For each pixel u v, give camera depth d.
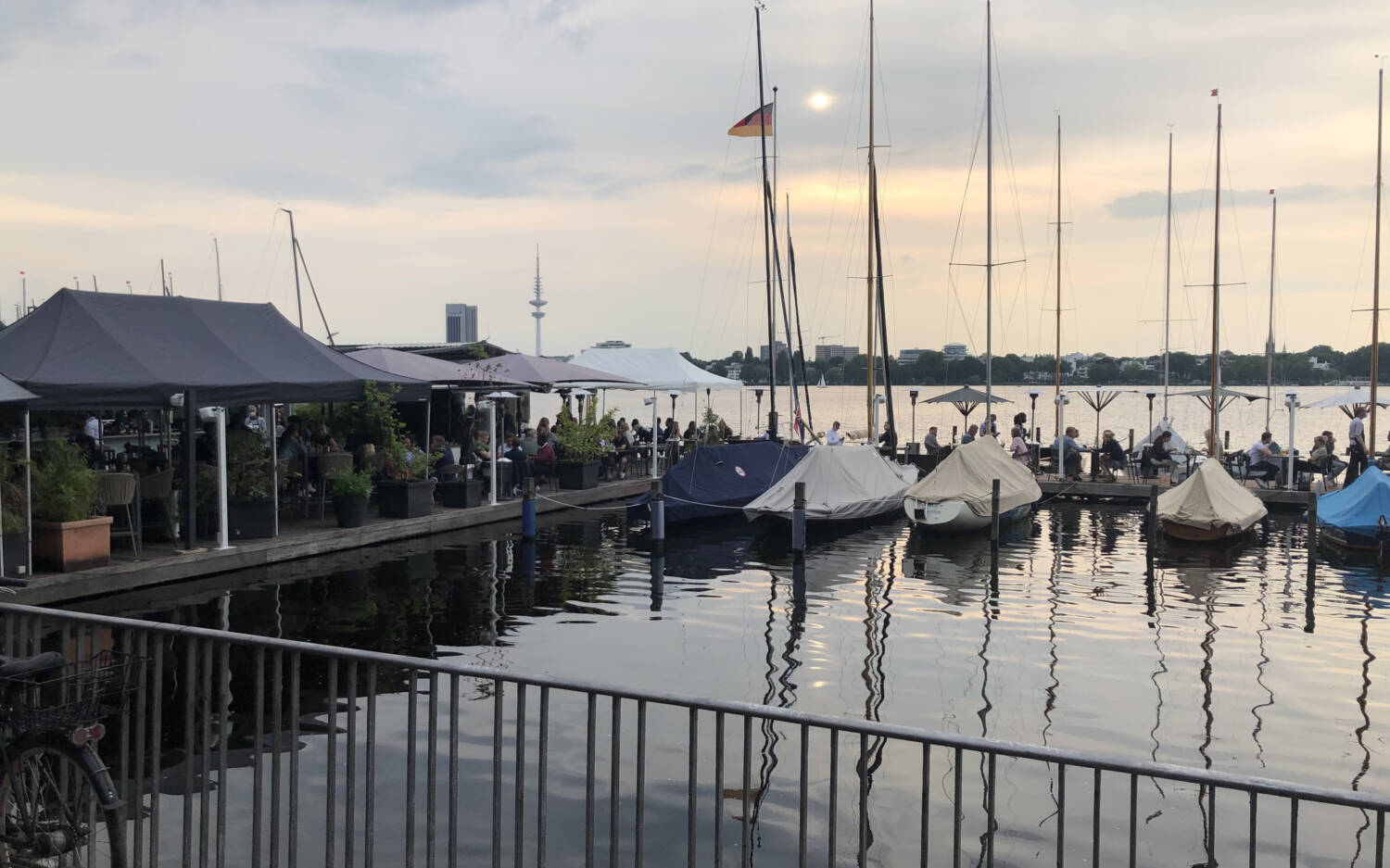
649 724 10.55
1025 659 13.75
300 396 19.80
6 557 14.43
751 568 20.77
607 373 34.28
